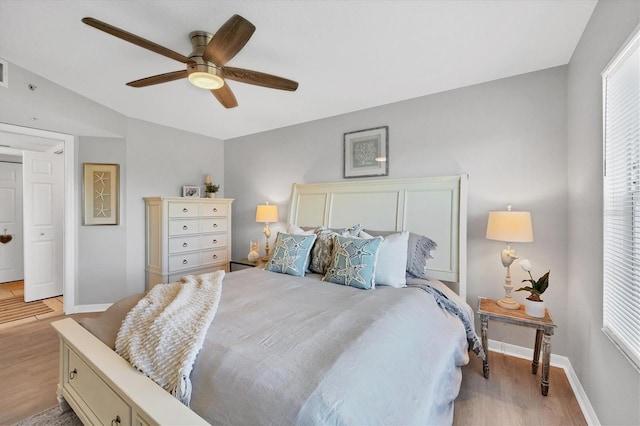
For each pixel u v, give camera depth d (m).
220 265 4.14
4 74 2.35
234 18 1.42
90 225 3.49
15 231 4.90
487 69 2.36
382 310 1.57
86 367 1.48
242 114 3.48
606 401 1.52
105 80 2.65
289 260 2.52
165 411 0.99
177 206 3.64
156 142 3.87
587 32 1.79
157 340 1.28
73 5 1.67
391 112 3.07
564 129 2.26
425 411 1.15
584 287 1.88
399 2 1.61
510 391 1.97
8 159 4.82
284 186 3.95
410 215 2.77
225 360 1.09
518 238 2.07
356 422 0.87
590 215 1.79
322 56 2.18
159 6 1.65
